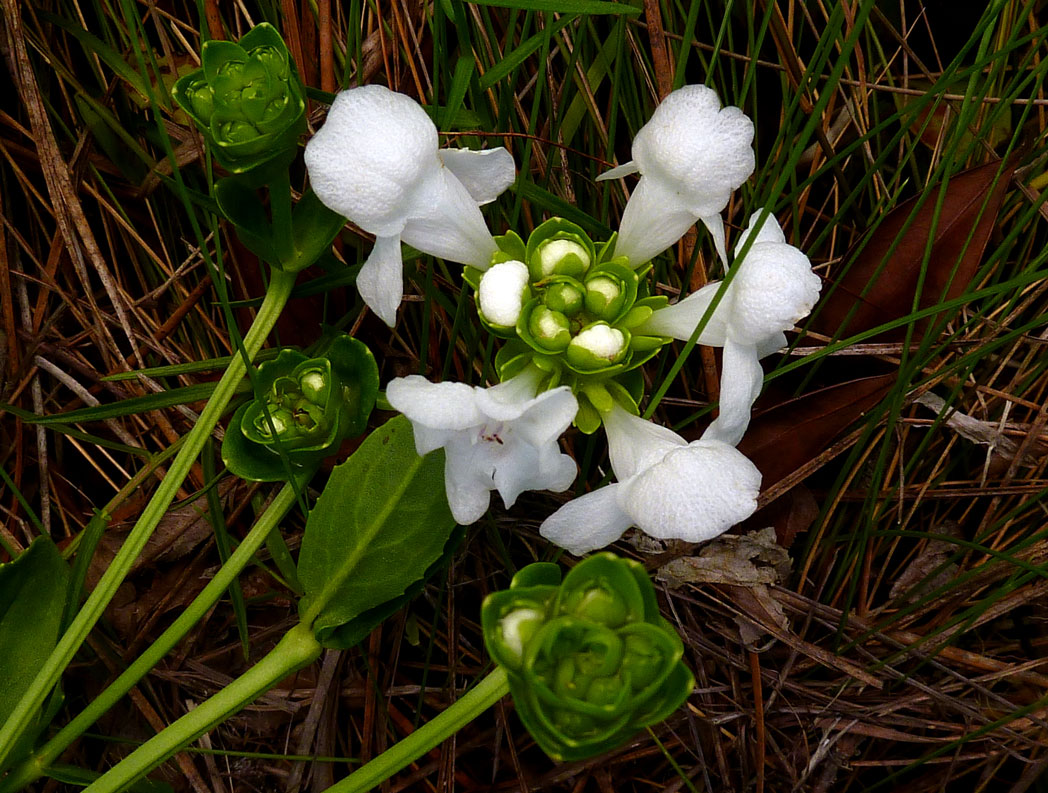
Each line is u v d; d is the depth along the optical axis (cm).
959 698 20
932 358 19
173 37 21
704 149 14
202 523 21
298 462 16
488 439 14
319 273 20
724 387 14
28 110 20
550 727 11
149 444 22
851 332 20
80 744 20
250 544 16
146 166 21
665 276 21
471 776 21
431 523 16
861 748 21
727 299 15
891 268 20
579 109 20
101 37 21
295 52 20
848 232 22
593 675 12
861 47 21
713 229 15
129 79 19
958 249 19
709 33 21
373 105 14
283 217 16
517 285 15
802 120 21
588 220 18
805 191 22
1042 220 21
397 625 20
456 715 14
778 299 14
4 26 20
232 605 21
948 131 21
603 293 15
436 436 14
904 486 21
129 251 21
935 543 21
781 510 21
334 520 16
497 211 19
